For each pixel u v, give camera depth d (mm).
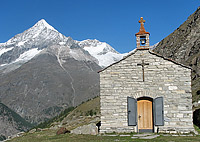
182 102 20969
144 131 21375
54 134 24562
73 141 18719
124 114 21656
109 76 22281
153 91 21484
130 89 21844
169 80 21422
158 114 21031
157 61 21812
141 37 23125
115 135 20484
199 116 25781
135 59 22156
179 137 18688
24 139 23188
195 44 72500
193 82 49812
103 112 21938
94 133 22141
